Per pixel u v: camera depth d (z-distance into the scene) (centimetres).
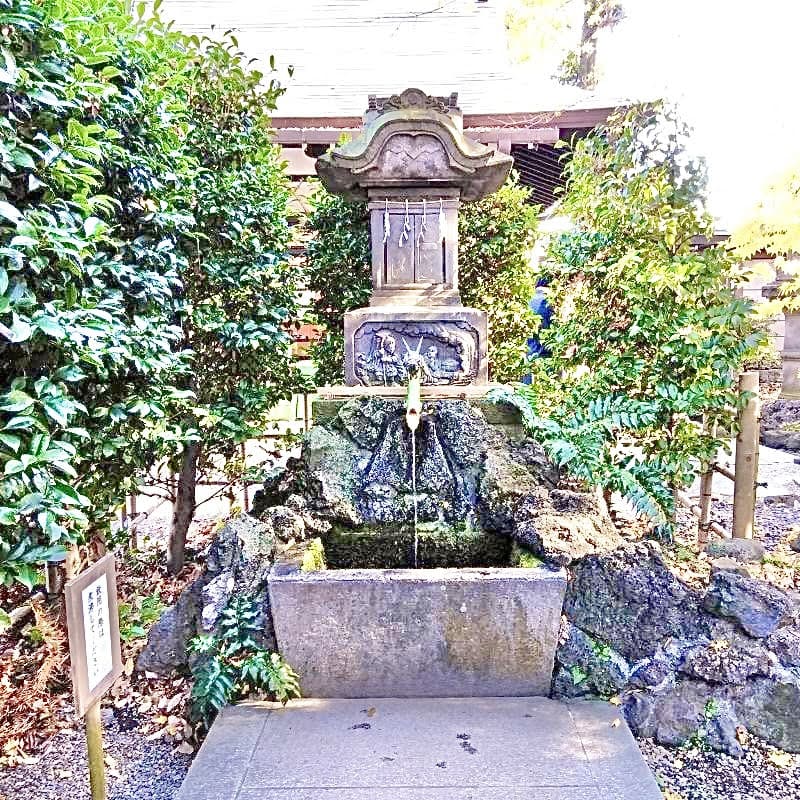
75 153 236
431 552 323
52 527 207
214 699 264
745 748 260
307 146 626
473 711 262
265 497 359
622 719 256
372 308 384
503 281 585
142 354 297
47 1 228
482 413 356
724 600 276
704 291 396
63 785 251
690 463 396
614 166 456
